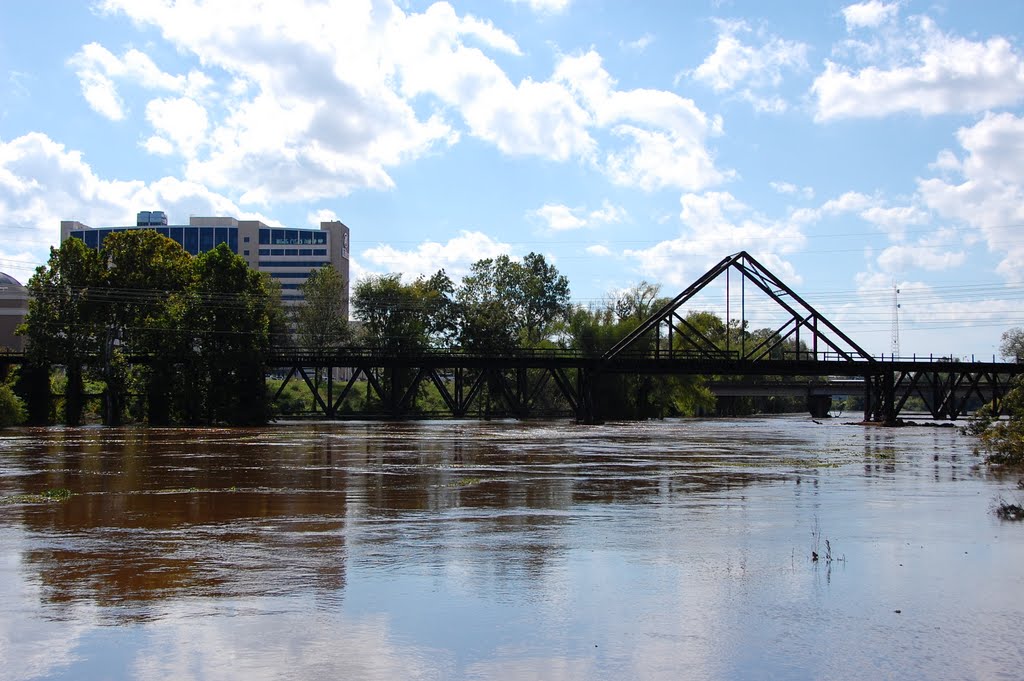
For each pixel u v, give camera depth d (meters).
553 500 28.95
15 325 142.50
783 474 37.97
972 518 25.05
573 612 15.04
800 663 12.61
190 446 55.47
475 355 112.50
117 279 95.00
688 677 12.09
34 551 20.00
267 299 105.88
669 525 23.75
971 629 14.14
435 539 21.58
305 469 39.75
